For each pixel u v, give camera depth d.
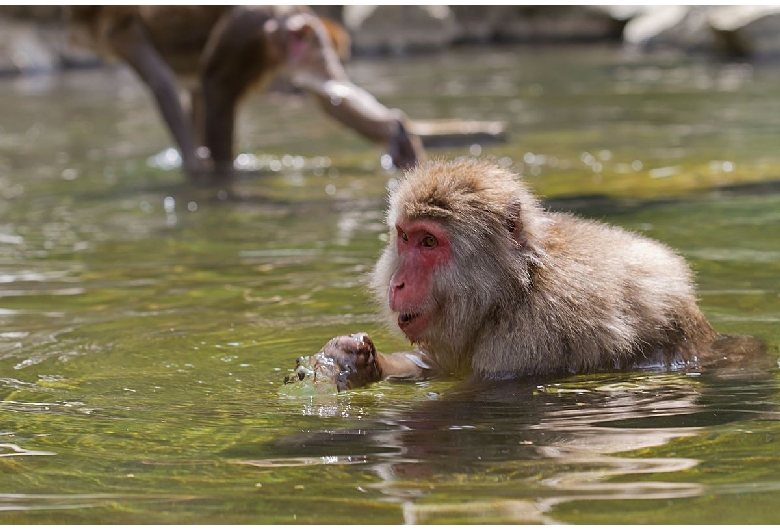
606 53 89.56
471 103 62.06
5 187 38.06
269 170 40.50
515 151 43.78
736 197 31.31
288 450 13.28
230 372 17.03
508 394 15.70
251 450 13.30
